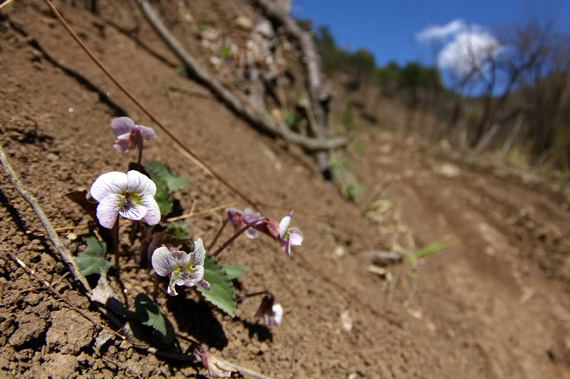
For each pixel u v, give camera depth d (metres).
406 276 0.30
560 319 0.37
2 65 0.17
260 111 0.32
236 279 0.17
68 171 0.15
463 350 0.25
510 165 0.82
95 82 0.20
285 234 0.13
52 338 0.11
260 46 0.39
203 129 0.25
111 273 0.13
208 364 0.12
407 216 0.42
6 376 0.09
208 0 0.39
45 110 0.16
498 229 0.50
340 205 0.33
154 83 0.24
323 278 0.21
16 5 0.20
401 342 0.20
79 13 0.24
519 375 0.27
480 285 0.38
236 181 0.23
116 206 0.10
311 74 0.39
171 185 0.16
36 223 0.12
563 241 0.48
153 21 0.28
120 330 0.12
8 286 0.11
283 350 0.15
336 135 0.42
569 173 0.80
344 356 0.17
